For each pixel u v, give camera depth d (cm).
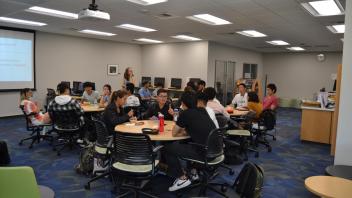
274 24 635
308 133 607
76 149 497
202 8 505
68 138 504
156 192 329
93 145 374
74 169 398
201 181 330
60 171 391
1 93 786
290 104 1300
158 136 309
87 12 386
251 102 550
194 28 718
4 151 362
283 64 1341
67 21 669
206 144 296
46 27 773
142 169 278
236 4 471
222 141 321
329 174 289
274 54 1362
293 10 504
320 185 229
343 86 332
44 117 502
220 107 439
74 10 547
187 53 1028
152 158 279
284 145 588
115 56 1075
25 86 828
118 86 1095
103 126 321
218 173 387
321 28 667
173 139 304
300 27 663
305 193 342
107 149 310
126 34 865
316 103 604
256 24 640
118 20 634
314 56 1256
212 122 317
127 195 308
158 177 368
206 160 298
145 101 672
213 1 457
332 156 504
